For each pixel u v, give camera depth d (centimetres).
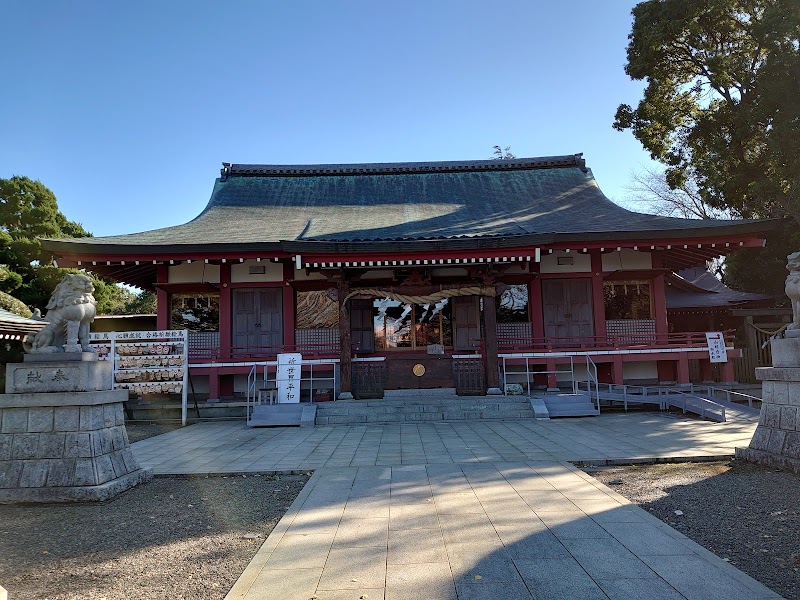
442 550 464
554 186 2311
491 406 1403
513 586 392
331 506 608
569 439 1041
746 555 445
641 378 1822
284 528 534
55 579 429
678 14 1850
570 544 472
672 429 1142
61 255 1605
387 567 431
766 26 1675
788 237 2300
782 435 748
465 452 927
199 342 1784
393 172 2462
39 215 3072
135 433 1317
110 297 3431
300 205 2202
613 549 459
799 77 1666
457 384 1545
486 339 1545
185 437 1222
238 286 1786
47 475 673
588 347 1759
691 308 2288
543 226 1784
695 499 609
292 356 1465
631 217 1884
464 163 2486
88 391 701
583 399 1442
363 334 1759
